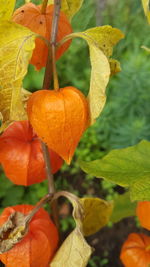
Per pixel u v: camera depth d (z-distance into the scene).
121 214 0.54
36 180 0.42
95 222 0.46
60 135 0.32
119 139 1.09
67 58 1.24
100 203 0.43
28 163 0.41
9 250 0.40
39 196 1.18
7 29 0.32
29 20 0.37
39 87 1.27
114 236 1.16
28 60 0.32
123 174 0.35
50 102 0.32
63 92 0.33
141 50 1.15
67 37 0.36
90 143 1.25
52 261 0.40
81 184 1.26
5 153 0.41
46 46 0.37
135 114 1.15
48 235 0.41
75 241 0.39
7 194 1.16
